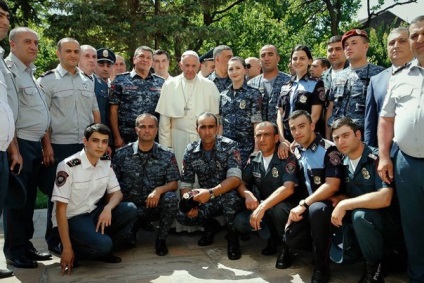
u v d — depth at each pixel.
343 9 18.84
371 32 17.52
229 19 19.28
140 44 13.02
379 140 2.92
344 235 2.99
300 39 19.83
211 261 3.53
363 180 3.02
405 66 2.84
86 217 3.42
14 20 10.21
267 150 3.55
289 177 3.42
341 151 3.04
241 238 4.11
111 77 5.74
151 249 3.84
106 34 13.24
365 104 3.52
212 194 3.53
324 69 5.09
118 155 3.88
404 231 2.83
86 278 3.17
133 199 3.84
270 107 4.51
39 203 5.77
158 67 5.38
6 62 3.26
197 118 3.95
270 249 3.64
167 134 4.28
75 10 12.26
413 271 2.85
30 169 3.37
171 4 14.48
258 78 4.74
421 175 2.68
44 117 3.43
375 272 2.90
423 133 2.62
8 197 3.12
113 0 13.08
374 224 2.84
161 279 3.14
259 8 18.72
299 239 3.18
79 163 3.34
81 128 3.83
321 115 4.00
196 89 4.26
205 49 18.59
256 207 3.44
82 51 4.38
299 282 3.06
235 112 4.18
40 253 3.60
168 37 13.73
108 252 3.35
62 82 3.74
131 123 4.35
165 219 3.68
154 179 3.84
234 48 19.23
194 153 3.86
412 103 2.69
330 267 3.35
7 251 3.39
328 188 3.10
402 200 2.79
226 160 3.79
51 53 16.41
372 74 3.64
